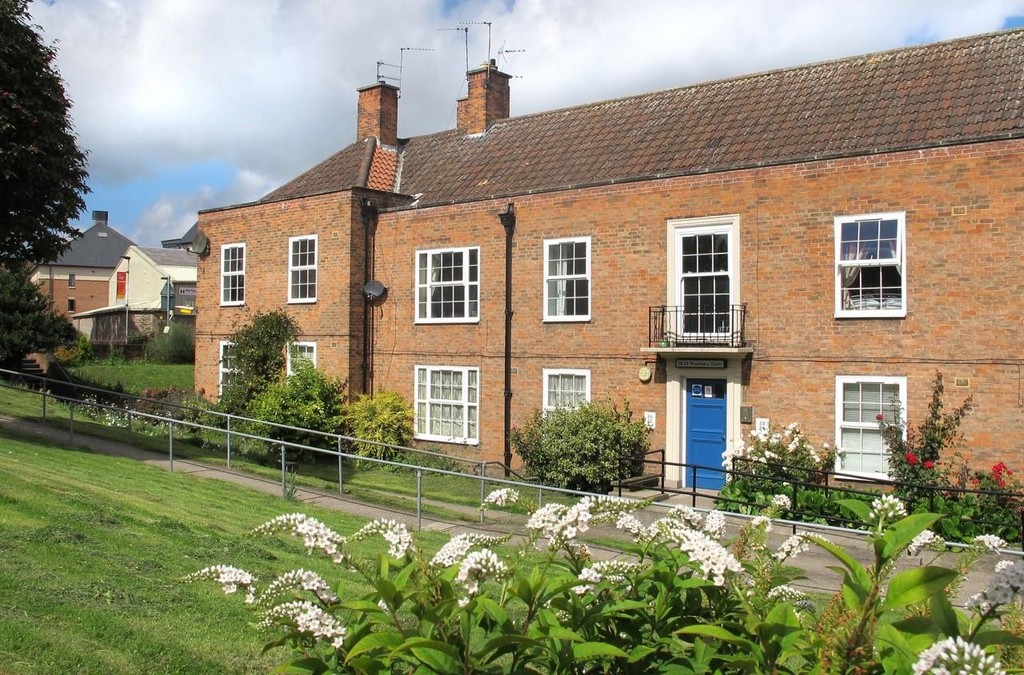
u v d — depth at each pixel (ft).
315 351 76.23
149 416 57.77
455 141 82.12
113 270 252.21
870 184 51.93
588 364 62.59
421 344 71.77
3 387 91.86
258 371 76.89
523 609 17.29
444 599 11.69
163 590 24.34
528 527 13.16
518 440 62.95
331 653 12.29
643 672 12.50
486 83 80.79
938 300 49.80
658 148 65.26
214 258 85.05
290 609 11.84
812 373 53.62
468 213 69.10
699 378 58.08
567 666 11.46
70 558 25.84
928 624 10.59
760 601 13.01
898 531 10.44
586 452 57.82
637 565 13.16
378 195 75.41
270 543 33.37
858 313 52.19
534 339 65.21
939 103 55.21
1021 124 50.11
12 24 54.24
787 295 54.60
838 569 11.52
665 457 58.75
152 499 40.37
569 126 74.79
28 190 56.03
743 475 47.42
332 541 12.21
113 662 18.78
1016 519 42.70
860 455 52.13
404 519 46.09
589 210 62.69
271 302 79.92
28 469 40.93
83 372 129.18
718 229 57.21
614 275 61.46
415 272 72.23
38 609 21.15
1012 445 47.39
